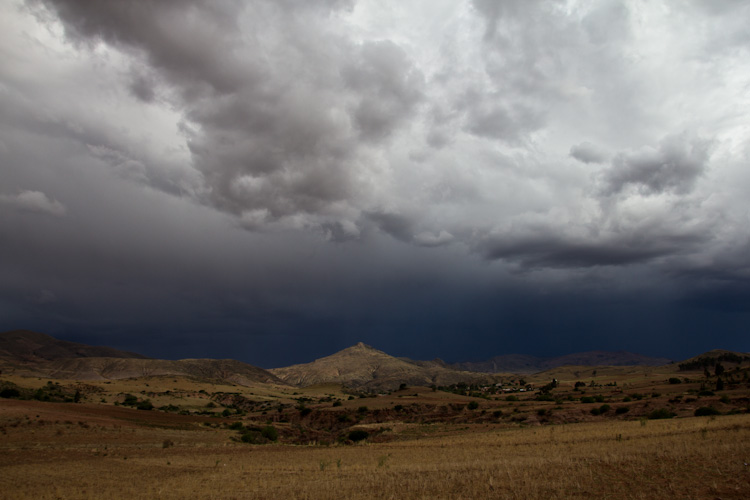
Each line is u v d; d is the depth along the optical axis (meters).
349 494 27.86
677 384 167.88
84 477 39.91
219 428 97.75
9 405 84.00
